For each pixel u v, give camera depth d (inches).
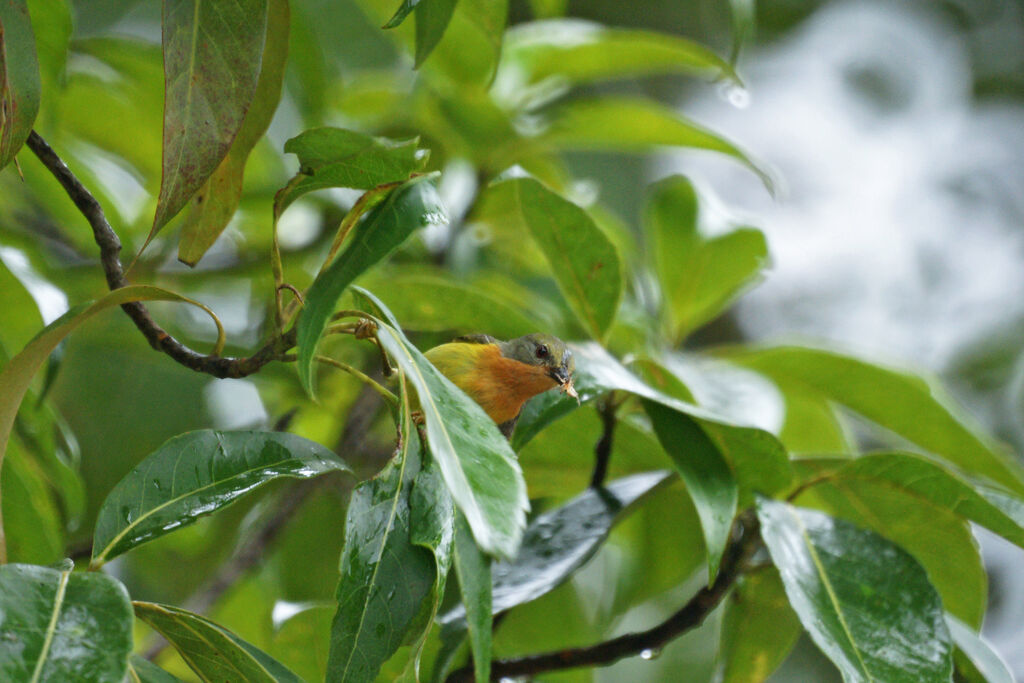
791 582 203.3
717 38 608.1
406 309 261.6
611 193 516.7
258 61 164.1
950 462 284.4
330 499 357.4
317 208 367.9
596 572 362.0
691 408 208.7
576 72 354.9
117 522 154.7
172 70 159.2
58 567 133.0
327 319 132.9
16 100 154.9
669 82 621.0
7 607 118.4
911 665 196.1
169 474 160.6
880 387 284.7
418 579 153.6
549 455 271.4
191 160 161.9
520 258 369.1
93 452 380.2
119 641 118.4
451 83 352.2
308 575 359.9
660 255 320.8
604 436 244.7
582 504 236.7
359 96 396.8
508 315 255.1
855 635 199.3
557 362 233.0
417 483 157.6
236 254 352.5
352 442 324.8
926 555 243.8
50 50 231.5
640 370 249.8
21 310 249.8
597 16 580.4
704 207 320.8
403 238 140.4
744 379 280.1
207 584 318.0
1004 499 224.8
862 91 636.1
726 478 210.5
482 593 139.8
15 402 145.9
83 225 325.7
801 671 444.1
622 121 341.1
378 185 152.9
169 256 339.3
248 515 362.9
